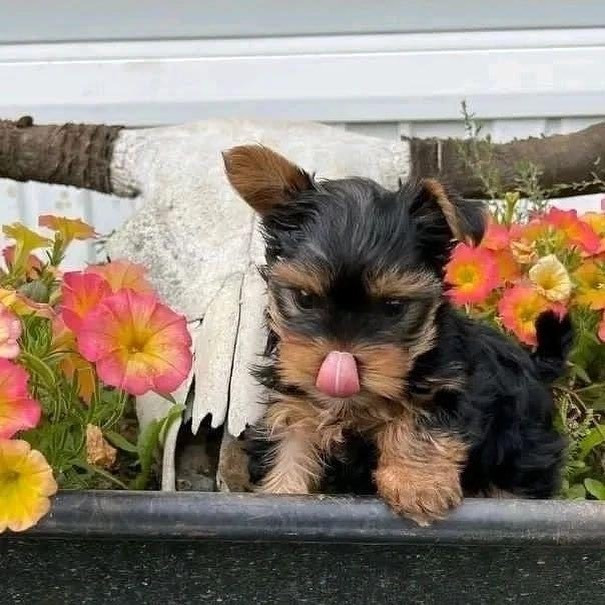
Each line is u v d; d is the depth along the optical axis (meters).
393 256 0.67
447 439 0.69
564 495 0.76
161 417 0.77
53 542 0.63
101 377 0.66
